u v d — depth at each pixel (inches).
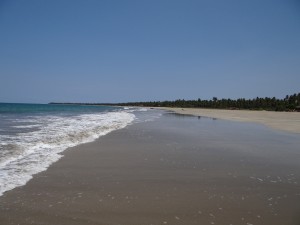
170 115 1817.2
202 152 453.1
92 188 262.8
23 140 497.4
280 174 326.6
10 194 239.9
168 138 613.0
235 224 193.5
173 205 225.5
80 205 221.6
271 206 227.3
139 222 194.4
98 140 550.3
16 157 367.6
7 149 408.8
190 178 302.7
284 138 653.3
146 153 433.7
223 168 348.8
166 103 6501.0
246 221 198.4
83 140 539.5
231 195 251.4
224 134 716.7
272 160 402.3
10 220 192.4
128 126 879.1
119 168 338.3
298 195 255.8
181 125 984.3
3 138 518.0
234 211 215.6
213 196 247.9
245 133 752.3
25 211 207.6
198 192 257.8
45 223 189.8
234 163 378.0
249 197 247.1
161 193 253.3
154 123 1053.8
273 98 4087.1
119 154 420.2
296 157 427.5
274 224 194.9
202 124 1050.1
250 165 368.2
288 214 212.1
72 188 261.0
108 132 685.9
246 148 501.0
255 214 210.8
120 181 287.0
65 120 1057.5
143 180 292.4
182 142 557.9
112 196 243.0
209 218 202.4
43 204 221.5
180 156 417.1
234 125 1026.1
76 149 445.4
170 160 388.2
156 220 197.9
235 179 302.4
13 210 208.5
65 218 198.2
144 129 797.9
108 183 279.1
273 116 1822.1
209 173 324.2
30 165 332.8
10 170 307.1
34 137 538.6
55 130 672.4
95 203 226.4
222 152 456.8
